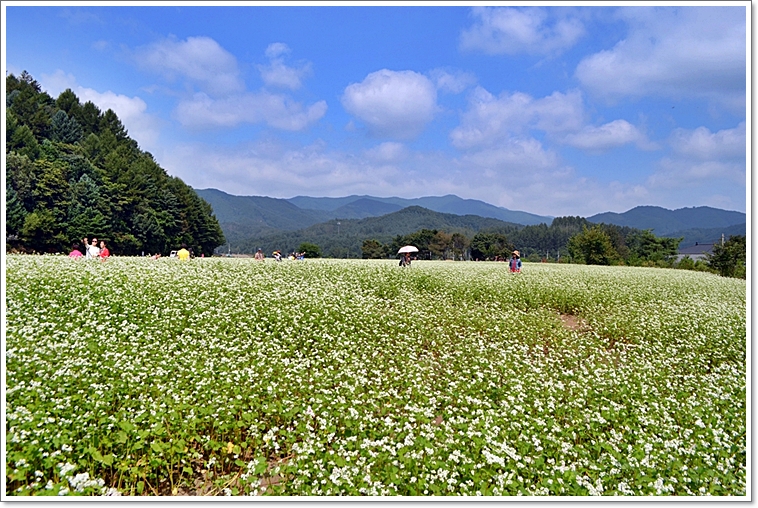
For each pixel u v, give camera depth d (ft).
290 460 21.90
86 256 72.95
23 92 348.79
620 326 53.21
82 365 28.02
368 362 36.14
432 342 43.91
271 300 50.93
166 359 31.50
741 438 26.61
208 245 386.32
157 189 325.01
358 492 19.39
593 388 33.09
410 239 436.76
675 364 41.75
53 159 269.03
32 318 35.53
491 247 384.88
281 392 28.17
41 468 19.36
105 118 453.99
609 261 248.73
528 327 50.29
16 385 23.57
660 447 24.84
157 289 49.01
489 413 26.81
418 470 20.97
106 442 20.48
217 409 24.36
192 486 21.43
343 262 111.65
